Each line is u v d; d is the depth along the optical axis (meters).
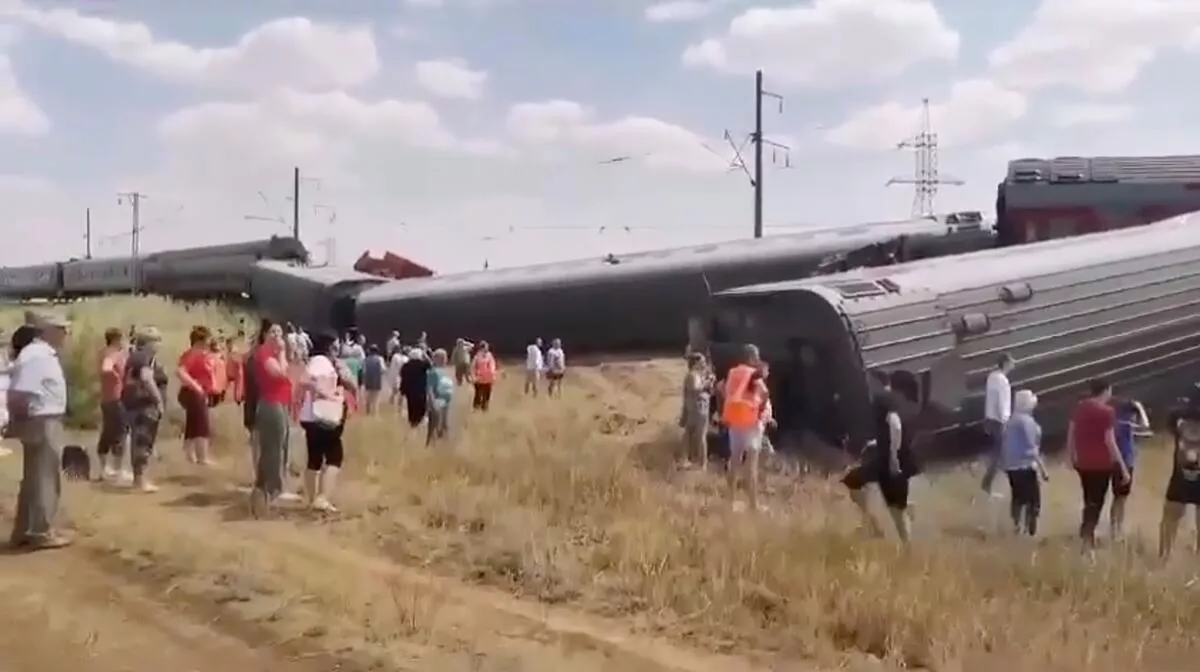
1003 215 27.84
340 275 39.47
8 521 10.50
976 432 16.92
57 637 6.98
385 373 25.25
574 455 15.76
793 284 17.92
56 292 53.56
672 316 34.19
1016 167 27.84
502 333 35.31
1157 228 22.14
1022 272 18.50
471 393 27.95
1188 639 7.91
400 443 16.27
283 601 7.89
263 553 9.51
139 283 50.00
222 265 46.66
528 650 7.11
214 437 16.66
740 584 8.62
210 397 15.97
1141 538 11.57
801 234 35.28
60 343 10.02
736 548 9.53
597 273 34.50
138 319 33.38
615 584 8.81
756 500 13.20
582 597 8.52
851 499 12.89
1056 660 7.15
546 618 7.99
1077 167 27.23
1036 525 11.90
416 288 36.59
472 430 19.50
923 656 7.25
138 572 8.75
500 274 36.56
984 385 17.09
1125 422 11.90
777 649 7.41
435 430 17.08
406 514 11.40
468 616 7.91
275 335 11.76
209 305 41.19
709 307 19.36
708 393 16.78
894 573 8.93
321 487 11.58
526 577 8.95
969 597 8.45
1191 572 9.70
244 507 11.82
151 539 9.73
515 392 28.58
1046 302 18.19
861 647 7.53
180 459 15.18
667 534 10.12
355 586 8.44
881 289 17.38
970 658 7.05
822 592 8.37
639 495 12.20
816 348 16.88
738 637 7.63
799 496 13.95
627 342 34.75
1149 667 7.31
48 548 9.55
